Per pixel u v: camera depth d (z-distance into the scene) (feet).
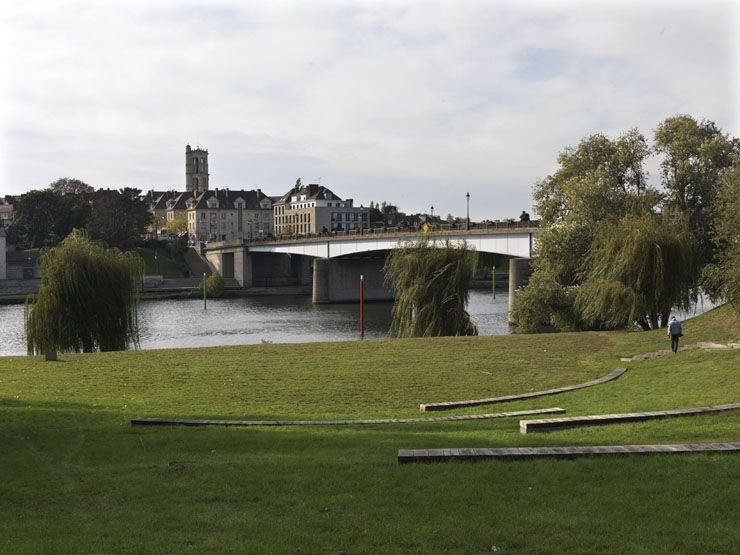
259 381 113.29
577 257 205.87
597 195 206.49
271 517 44.50
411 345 153.07
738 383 93.71
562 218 223.10
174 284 556.92
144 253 626.64
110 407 90.99
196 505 47.47
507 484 48.39
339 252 435.53
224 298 508.53
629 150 219.82
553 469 51.11
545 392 101.60
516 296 220.43
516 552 37.76
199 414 86.94
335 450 63.10
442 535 40.06
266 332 301.22
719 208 166.50
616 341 151.53
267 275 610.24
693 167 203.21
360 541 39.73
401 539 39.73
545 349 144.15
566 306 204.54
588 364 126.93
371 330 304.50
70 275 179.93
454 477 50.42
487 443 64.03
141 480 54.24
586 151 229.45
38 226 598.34
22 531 43.80
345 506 45.85
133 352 147.43
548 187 238.89
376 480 50.85
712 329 151.53
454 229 344.08
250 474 54.13
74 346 180.86
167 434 72.54
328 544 39.40
